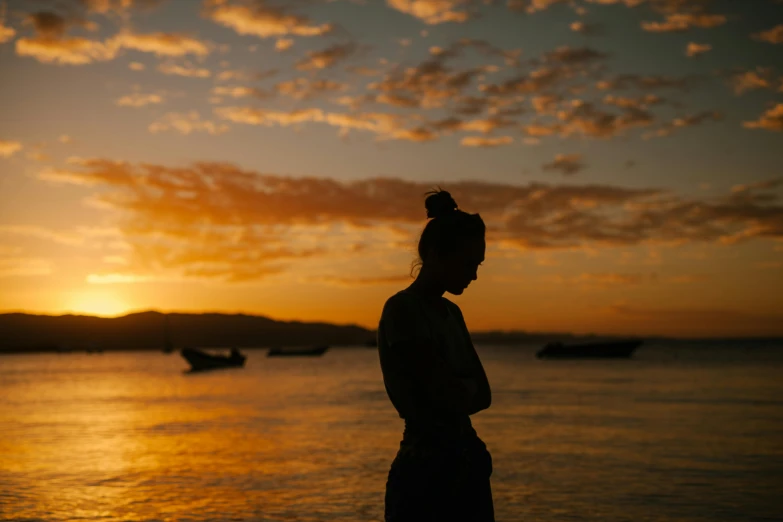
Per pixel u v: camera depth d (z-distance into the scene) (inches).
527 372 2871.6
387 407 1263.5
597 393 1549.0
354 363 4874.5
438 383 91.6
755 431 805.2
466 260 98.2
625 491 466.0
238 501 445.7
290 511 417.1
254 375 3048.7
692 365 3454.7
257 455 651.5
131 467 587.5
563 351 4704.7
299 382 2367.1
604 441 729.6
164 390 1959.9
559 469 553.6
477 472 95.8
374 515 406.3
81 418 1099.9
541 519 392.5
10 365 5556.1
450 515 93.9
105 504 441.7
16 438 821.2
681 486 481.1
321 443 741.9
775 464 569.9
